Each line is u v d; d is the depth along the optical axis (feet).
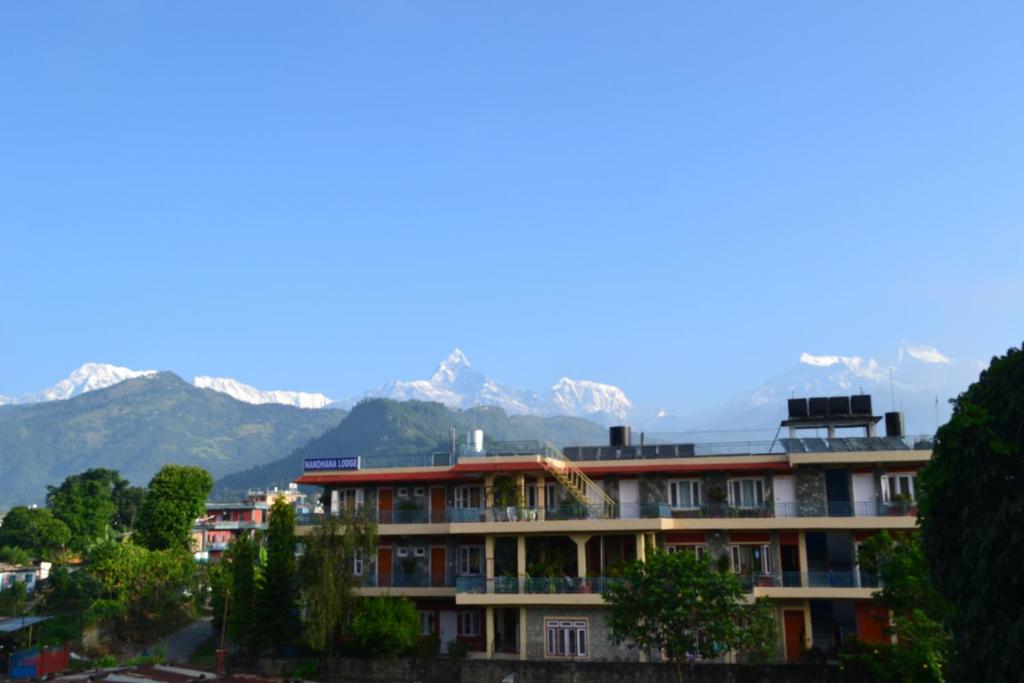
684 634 154.40
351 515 195.93
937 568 97.66
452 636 200.54
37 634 207.72
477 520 193.47
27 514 399.85
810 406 207.92
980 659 90.02
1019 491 90.79
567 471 198.18
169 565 264.93
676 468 194.29
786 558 189.37
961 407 98.63
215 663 202.59
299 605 196.95
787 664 169.99
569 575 194.29
